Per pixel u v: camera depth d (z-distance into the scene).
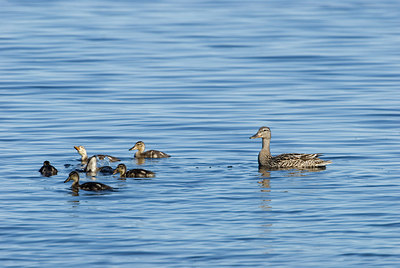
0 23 51.31
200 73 36.38
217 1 65.50
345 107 29.42
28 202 17.52
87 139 24.95
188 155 22.97
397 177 19.95
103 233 15.43
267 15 56.53
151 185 19.09
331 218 16.38
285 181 19.72
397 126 26.48
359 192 18.44
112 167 21.67
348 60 39.47
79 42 44.81
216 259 14.16
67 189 18.70
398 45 43.84
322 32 48.75
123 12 57.91
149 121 27.34
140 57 40.50
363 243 14.93
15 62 38.53
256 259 14.16
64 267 13.81
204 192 18.44
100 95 31.53
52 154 22.98
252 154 23.22
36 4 62.41
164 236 15.27
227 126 26.72
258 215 16.58
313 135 25.47
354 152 23.14
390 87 33.00
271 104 30.08
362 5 63.09
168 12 58.09
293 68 37.59
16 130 25.72
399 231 15.55
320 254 14.39
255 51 42.38
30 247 14.71
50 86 33.09
